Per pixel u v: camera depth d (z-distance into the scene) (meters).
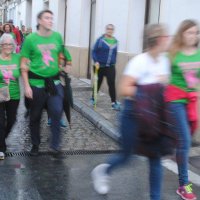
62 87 6.12
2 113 5.98
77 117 9.22
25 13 28.33
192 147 6.66
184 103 4.45
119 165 4.20
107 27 9.16
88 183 5.20
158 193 4.09
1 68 5.78
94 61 9.32
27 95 5.94
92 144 7.08
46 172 5.57
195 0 7.11
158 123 3.76
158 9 9.66
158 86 3.82
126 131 3.93
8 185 5.04
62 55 6.14
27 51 5.87
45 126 8.25
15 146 6.79
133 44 10.48
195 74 4.43
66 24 17.14
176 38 4.46
